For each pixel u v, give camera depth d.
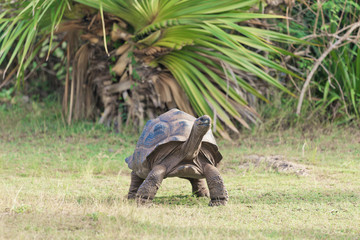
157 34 18.28
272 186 12.01
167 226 7.53
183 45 18.33
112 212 8.35
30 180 12.56
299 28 22.05
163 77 20.03
